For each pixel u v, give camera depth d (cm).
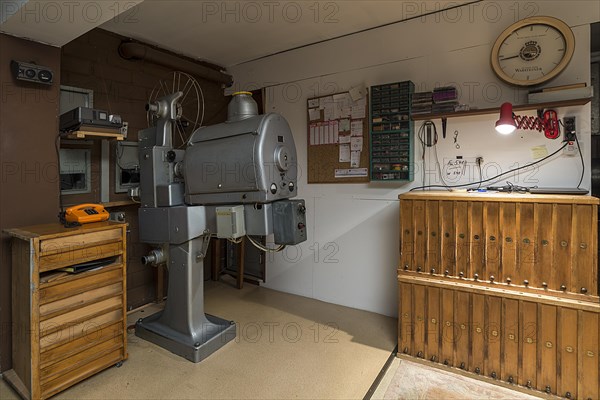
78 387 192
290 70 330
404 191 274
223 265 397
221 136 209
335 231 312
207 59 354
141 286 312
